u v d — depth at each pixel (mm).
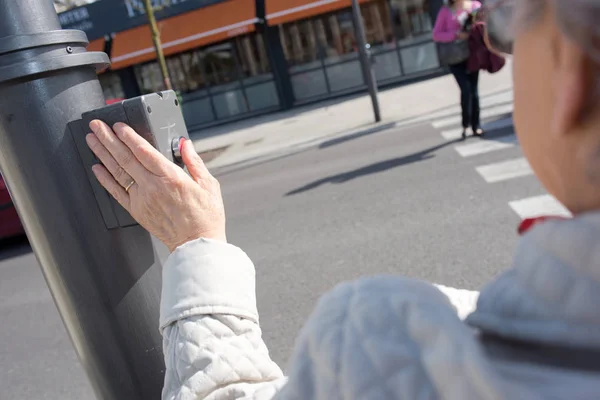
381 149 8797
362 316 571
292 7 16141
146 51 17359
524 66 564
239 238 6070
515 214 4898
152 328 1351
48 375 4195
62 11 18172
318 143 10867
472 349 503
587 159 529
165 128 1229
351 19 16656
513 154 6652
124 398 1355
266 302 4348
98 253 1296
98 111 1200
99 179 1206
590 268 469
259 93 17797
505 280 573
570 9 483
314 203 6699
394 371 532
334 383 559
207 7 17312
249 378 956
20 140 1264
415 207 5641
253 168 10320
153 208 1147
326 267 4723
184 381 953
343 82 17156
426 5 16062
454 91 12836
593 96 506
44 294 5969
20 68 1227
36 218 1308
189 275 1033
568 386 472
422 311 551
